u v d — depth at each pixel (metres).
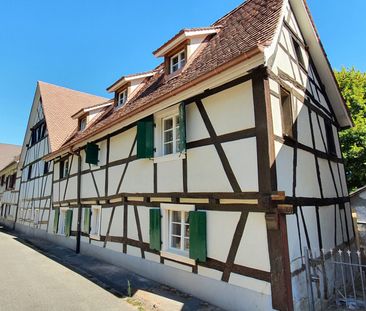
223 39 7.32
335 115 9.59
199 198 5.91
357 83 13.45
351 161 11.81
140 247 7.69
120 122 8.35
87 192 10.87
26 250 11.88
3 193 28.59
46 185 16.12
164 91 7.33
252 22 6.80
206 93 6.08
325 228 6.77
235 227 5.18
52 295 5.93
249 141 5.11
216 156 5.68
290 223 5.12
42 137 17.77
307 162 6.49
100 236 9.73
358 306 5.57
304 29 7.76
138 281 6.94
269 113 4.96
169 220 6.91
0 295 5.93
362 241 9.46
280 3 6.31
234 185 5.25
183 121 6.40
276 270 4.46
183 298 5.71
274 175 4.79
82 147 11.66
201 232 5.70
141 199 7.80
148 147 7.37
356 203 9.70
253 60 4.82
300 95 6.77
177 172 6.59
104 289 6.34
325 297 5.52
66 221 12.59
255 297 4.70
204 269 5.67
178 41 8.03
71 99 20.05
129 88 10.67
